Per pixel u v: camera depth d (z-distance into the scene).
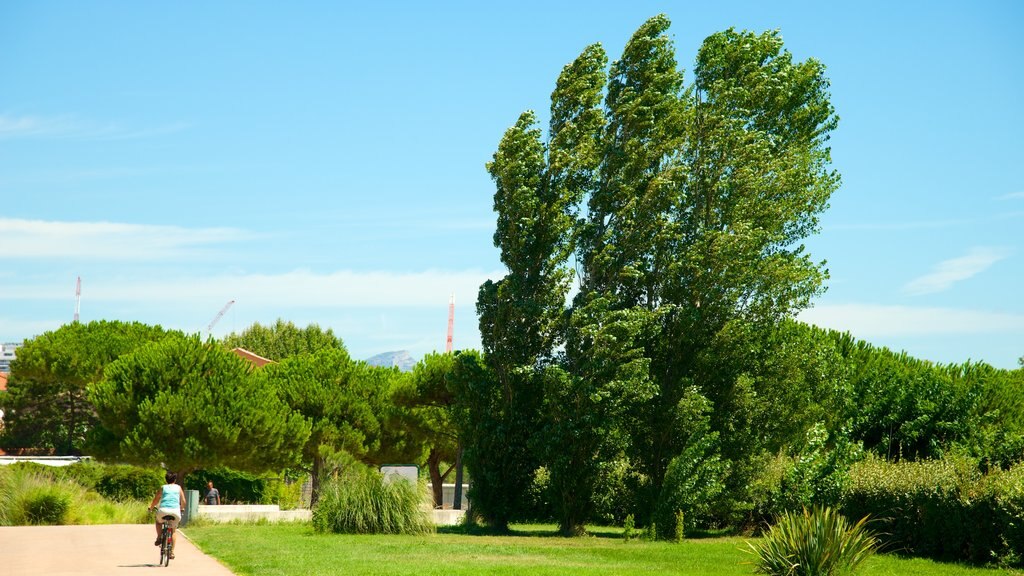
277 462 44.66
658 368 31.83
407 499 27.44
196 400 41.09
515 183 31.50
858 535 16.44
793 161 33.47
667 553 22.48
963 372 41.56
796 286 31.89
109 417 42.19
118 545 21.88
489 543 24.53
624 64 34.25
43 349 59.81
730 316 31.55
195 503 30.19
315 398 49.16
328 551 20.42
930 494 21.12
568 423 29.58
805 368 32.50
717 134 32.91
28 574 16.00
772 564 16.23
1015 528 18.89
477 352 39.72
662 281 32.28
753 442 31.12
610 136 33.41
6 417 70.62
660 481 31.17
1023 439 28.66
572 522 30.11
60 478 37.66
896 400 36.72
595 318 30.45
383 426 51.31
